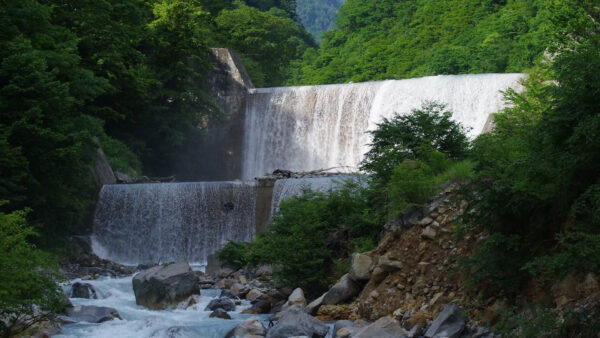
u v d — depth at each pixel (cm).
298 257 1928
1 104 2806
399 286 1558
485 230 1452
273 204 3484
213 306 1867
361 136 5144
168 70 5178
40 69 2927
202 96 5297
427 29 10506
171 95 5100
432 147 2064
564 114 1221
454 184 1700
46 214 3089
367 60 11125
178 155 5291
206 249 3591
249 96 5594
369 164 2141
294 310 1521
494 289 1330
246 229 3550
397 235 1689
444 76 4828
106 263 3212
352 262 1730
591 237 1075
